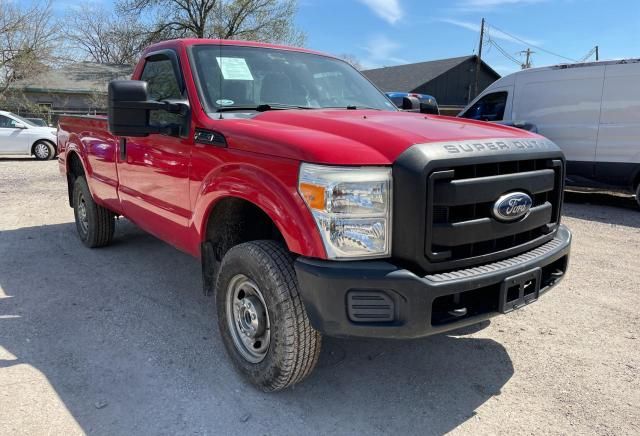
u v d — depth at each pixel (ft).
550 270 10.52
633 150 28.99
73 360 10.98
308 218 8.21
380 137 8.61
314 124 9.74
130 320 13.05
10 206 27.81
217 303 10.57
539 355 11.66
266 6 111.24
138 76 14.49
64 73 107.55
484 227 8.73
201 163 10.70
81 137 18.33
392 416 9.32
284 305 8.94
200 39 12.94
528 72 33.45
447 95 124.26
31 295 14.64
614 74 29.37
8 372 10.43
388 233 8.21
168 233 13.02
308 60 14.11
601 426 9.06
